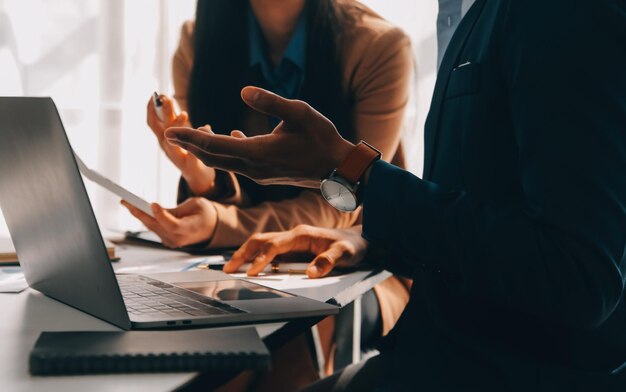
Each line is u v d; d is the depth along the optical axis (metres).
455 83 0.88
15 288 0.96
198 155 0.85
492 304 0.86
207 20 1.83
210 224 1.39
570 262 0.69
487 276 0.75
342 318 1.66
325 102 1.78
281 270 1.17
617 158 0.70
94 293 0.74
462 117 0.86
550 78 0.73
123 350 0.57
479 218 0.76
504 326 0.85
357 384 1.08
